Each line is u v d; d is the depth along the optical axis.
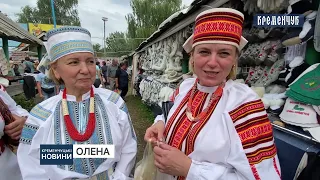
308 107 1.64
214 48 1.08
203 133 1.11
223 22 1.06
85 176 1.30
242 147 1.02
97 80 6.78
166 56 6.16
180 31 4.99
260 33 2.44
